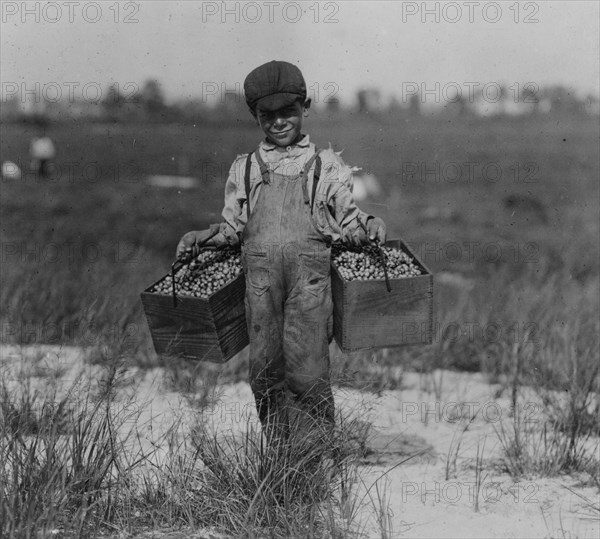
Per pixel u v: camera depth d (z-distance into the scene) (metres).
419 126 35.97
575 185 23.58
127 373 7.62
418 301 5.58
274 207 5.45
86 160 24.72
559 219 17.84
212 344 5.65
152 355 8.26
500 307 9.79
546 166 27.30
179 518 5.11
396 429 6.90
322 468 5.33
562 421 6.77
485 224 17.86
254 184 5.52
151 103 28.61
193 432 5.66
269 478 5.16
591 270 12.38
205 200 21.00
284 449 5.27
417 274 5.68
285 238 5.41
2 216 17.22
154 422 6.49
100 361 7.73
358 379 7.44
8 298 9.55
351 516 5.12
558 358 8.05
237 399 7.41
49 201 19.16
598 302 9.62
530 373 8.06
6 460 5.15
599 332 8.59
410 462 6.22
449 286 11.40
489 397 7.78
